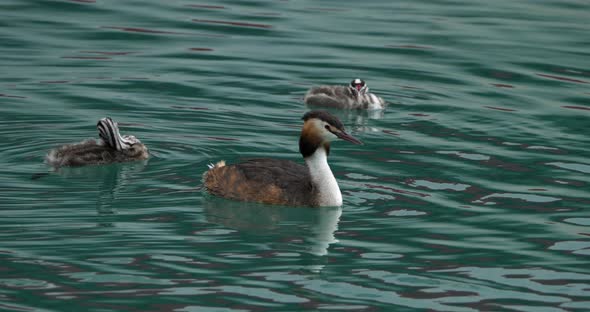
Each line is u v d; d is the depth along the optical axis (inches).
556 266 518.9
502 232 567.8
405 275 503.5
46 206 596.7
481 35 1069.1
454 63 971.3
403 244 548.4
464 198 626.5
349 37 1048.2
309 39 1036.5
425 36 1060.5
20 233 549.0
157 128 764.0
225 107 824.3
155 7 1146.0
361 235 562.6
